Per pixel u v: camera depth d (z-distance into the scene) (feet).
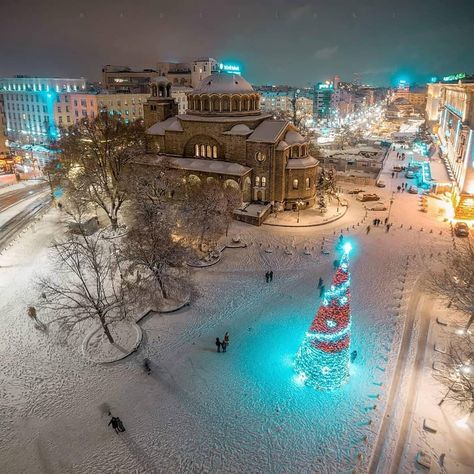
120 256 125.39
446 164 276.82
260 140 197.47
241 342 109.50
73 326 109.60
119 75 513.86
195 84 498.28
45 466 76.07
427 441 81.10
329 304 84.23
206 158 217.97
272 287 136.87
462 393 83.30
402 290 135.85
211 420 85.20
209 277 142.61
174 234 154.81
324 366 89.10
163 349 106.63
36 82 394.52
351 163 327.26
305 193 209.26
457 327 116.57
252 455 77.82
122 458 77.25
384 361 102.68
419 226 193.57
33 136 379.96
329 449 79.20
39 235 177.58
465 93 229.25
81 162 198.80
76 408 88.43
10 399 90.84
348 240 175.01
